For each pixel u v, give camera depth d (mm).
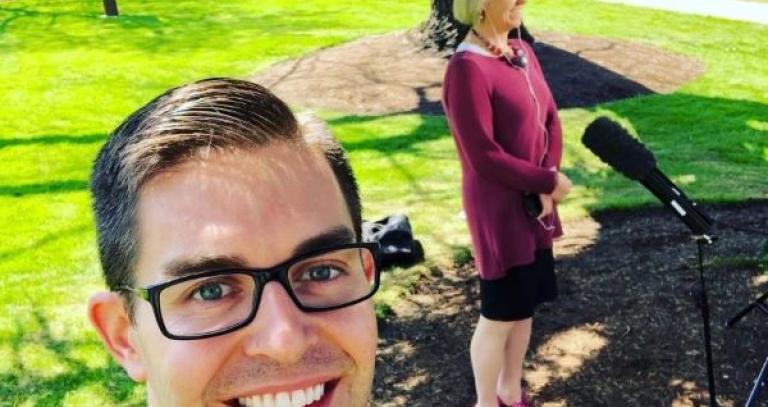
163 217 1031
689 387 3623
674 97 8820
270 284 1022
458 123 2789
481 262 2994
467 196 2961
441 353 3994
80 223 5789
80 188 6484
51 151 7438
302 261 1039
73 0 15375
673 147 7164
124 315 1165
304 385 1041
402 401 3662
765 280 4504
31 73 10336
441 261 4875
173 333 1025
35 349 4141
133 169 1047
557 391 3650
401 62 9859
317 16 13539
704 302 2553
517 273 2959
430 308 4379
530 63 2930
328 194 1081
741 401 3520
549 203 2893
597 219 5438
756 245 4934
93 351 4109
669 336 4016
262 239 1021
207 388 1034
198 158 1035
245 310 1030
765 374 2990
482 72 2752
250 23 13125
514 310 3006
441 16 10227
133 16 13922
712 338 3977
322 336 1054
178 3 15086
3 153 7387
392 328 4211
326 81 9469
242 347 1029
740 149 7059
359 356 1077
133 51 11422
